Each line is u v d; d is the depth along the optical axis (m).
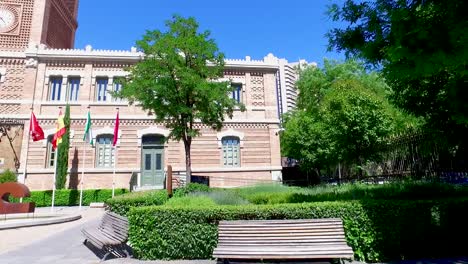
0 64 23.98
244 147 25.67
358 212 6.85
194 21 17.31
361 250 6.76
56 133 20.39
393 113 19.55
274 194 12.45
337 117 18.41
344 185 14.37
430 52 4.73
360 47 6.22
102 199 22.17
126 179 23.62
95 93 24.72
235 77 26.77
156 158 24.59
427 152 11.64
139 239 7.30
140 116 24.58
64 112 23.92
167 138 19.05
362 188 11.15
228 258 5.94
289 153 30.88
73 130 23.73
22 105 23.41
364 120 17.17
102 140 24.17
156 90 16.17
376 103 17.83
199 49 16.78
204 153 25.00
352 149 18.22
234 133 25.69
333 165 24.58
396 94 9.37
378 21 5.87
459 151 10.50
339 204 6.93
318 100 32.03
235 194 13.12
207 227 7.17
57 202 21.56
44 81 24.14
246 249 5.87
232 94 26.58
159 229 7.24
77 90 24.70
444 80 8.09
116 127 22.89
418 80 8.47
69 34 31.39
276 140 26.23
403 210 6.93
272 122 26.36
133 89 16.34
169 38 16.42
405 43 4.90
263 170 25.55
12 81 23.84
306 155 25.75
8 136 22.92
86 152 23.52
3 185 15.80
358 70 31.09
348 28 6.41
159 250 7.16
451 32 4.57
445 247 7.07
